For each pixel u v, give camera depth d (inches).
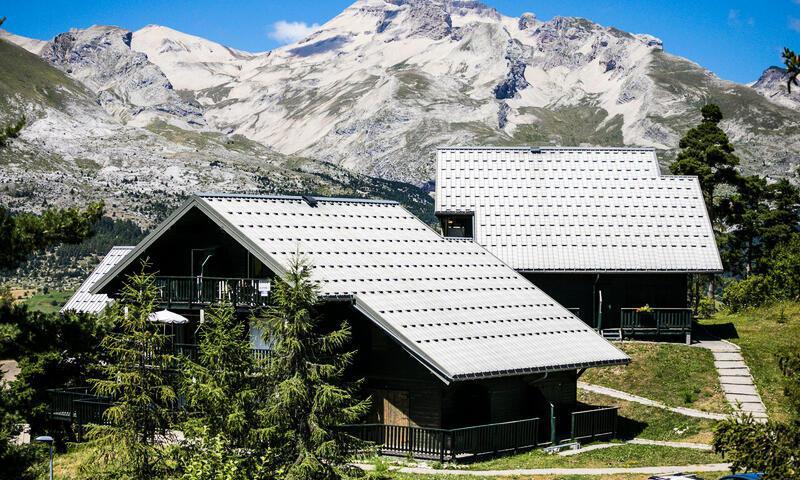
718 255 1999.3
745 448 796.6
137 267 1631.4
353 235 1558.8
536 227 2064.5
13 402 1121.4
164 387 1155.9
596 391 1701.5
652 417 1558.8
